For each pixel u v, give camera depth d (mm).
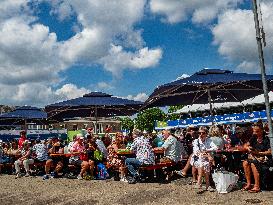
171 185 9789
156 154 12609
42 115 20734
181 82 11922
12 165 15227
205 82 11492
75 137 13469
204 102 14562
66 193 9609
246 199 7438
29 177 13469
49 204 8359
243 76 12047
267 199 7305
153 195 8562
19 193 10109
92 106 16234
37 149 13422
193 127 13148
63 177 12898
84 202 8312
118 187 10016
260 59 6926
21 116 20156
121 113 17906
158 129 51031
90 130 12797
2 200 9227
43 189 10508
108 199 8477
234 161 9914
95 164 12188
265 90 6906
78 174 13047
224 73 12570
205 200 7637
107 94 16516
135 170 10648
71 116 17766
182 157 11234
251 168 8336
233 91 13430
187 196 8172
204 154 8836
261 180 8352
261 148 8227
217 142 10086
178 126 46125
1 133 34438
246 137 9844
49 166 13055
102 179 11867
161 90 12414
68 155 12727
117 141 13227
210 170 8859
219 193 8227
